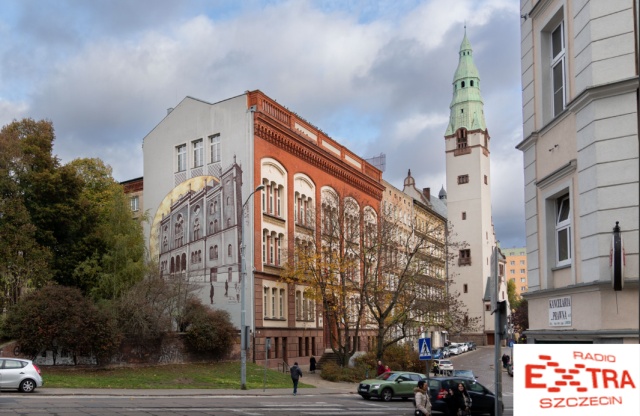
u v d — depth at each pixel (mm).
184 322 42500
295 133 52906
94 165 56844
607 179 10102
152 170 54219
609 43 10242
